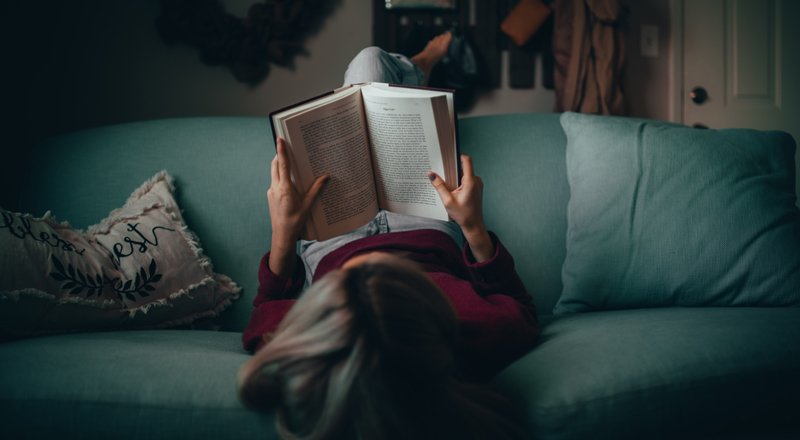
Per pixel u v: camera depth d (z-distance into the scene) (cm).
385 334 38
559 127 132
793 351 63
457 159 70
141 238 97
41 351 63
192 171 119
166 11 190
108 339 73
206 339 83
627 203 101
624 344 64
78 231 92
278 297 78
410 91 70
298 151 69
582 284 102
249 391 47
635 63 227
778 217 94
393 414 38
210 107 202
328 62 210
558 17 209
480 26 215
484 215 121
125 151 119
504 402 50
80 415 54
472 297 68
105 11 192
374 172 78
